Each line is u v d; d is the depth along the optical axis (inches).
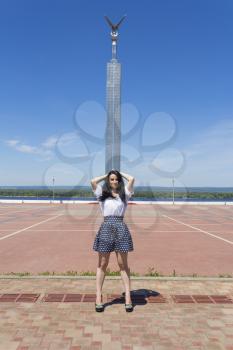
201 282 241.6
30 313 181.6
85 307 191.0
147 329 163.8
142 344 149.1
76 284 235.1
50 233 536.7
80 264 318.3
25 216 855.1
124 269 190.7
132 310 186.1
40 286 230.1
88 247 410.0
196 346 147.7
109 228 186.5
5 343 148.9
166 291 220.8
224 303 198.8
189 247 414.3
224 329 164.2
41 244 430.6
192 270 296.2
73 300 202.2
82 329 163.0
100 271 190.5
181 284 236.7
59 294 213.2
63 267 305.9
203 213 999.0
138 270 294.8
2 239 470.9
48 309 187.6
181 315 180.7
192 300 203.6
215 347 146.9
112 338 154.3
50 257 350.3
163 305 195.0
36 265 314.0
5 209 1117.7
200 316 179.5
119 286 230.1
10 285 232.4
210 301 201.9
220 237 503.5
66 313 182.1
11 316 177.6
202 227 635.5
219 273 285.6
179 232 561.3
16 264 318.3
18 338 153.5
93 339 153.1
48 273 268.2
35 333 158.4
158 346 147.6
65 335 156.6
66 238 482.9
